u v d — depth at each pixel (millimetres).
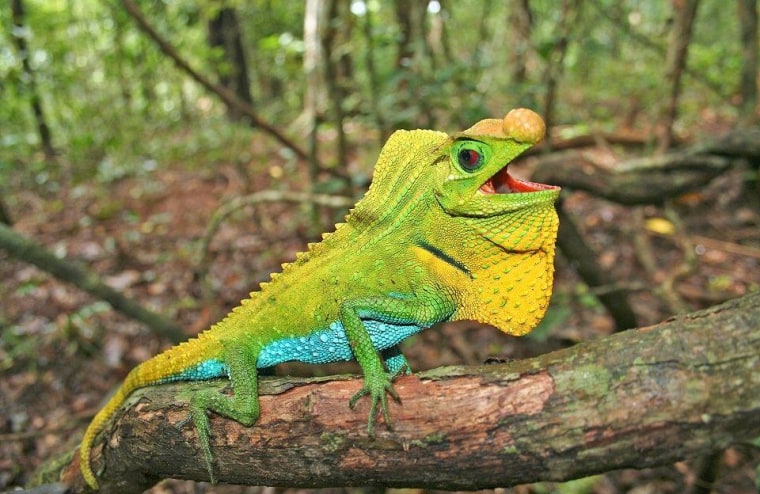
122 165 1021
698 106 1131
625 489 474
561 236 489
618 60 1262
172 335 505
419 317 274
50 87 1065
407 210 280
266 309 302
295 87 1319
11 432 515
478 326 631
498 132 255
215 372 305
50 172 1047
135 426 271
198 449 260
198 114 1328
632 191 552
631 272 704
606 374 218
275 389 255
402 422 233
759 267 695
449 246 274
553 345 595
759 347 210
